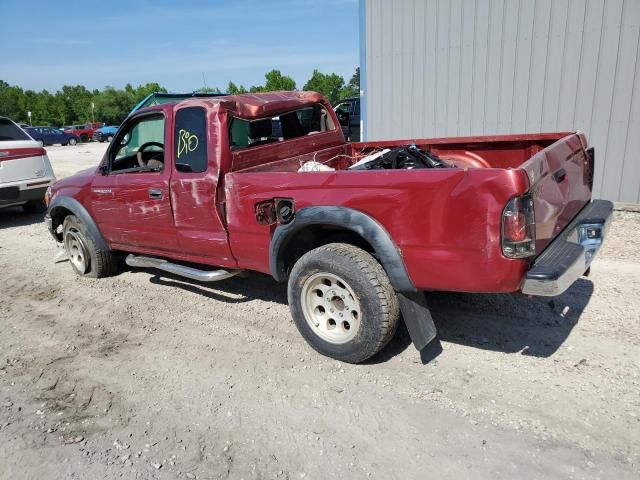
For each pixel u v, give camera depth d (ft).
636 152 25.27
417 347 11.16
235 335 14.24
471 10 27.84
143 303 17.02
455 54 28.86
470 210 9.77
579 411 9.98
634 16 23.99
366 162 14.56
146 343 14.14
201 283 18.53
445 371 11.68
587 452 8.91
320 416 10.41
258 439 9.85
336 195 11.43
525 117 27.76
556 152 11.27
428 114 30.53
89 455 9.66
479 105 28.86
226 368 12.51
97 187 17.46
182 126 14.46
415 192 10.34
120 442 10.00
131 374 12.51
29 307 17.25
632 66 24.53
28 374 12.77
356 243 12.51
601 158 26.22
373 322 11.27
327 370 12.07
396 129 31.83
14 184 29.07
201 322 15.25
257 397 11.21
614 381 10.85
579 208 12.89
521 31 26.78
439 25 28.94
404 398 10.79
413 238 10.52
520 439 9.34
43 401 11.54
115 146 17.08
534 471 8.57
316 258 11.80
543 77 26.78
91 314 16.37
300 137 16.46
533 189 9.74
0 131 30.01
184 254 15.76
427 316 11.44
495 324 13.70
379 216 10.89
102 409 11.11
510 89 27.81
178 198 14.75
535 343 12.62
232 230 13.79
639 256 18.31
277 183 12.43
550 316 13.94
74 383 12.24
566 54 25.96
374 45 31.30
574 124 26.55
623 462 8.64
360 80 32.40
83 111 265.75
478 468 8.73
